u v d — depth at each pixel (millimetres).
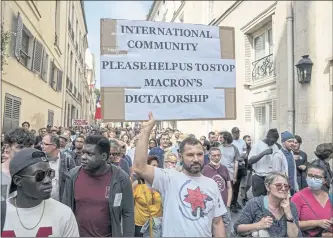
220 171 5500
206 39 3908
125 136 11141
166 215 2705
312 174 3658
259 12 11938
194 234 2594
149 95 3643
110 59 3561
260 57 12711
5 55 7422
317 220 3594
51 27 15953
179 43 3791
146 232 4164
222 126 15094
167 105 3693
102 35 3568
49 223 2184
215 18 16125
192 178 2816
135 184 4250
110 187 3084
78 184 3104
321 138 8461
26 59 11789
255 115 12898
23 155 2189
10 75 9570
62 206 2314
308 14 8984
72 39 25953
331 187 3992
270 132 6484
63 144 6215
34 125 12875
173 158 5383
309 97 8812
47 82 15180
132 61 3619
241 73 13273
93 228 3006
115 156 4789
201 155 2809
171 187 2762
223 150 7266
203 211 2678
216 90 3887
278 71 10523
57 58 18062
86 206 3041
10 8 9211
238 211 7434
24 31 11172
